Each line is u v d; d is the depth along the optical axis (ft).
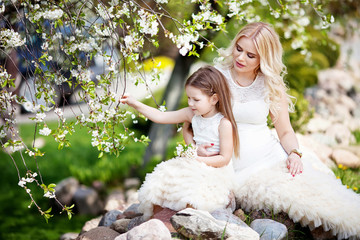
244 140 10.12
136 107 10.01
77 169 23.24
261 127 10.33
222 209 9.16
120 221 10.49
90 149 26.58
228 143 9.58
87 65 8.67
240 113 10.02
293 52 23.59
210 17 9.12
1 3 9.07
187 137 10.51
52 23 8.68
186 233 8.43
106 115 8.57
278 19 15.67
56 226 17.16
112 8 8.55
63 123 8.41
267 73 9.64
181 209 9.05
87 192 18.90
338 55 28.02
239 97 10.07
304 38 16.46
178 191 9.04
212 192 9.17
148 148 22.02
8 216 17.84
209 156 9.68
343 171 16.37
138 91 32.55
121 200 18.45
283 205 9.38
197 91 9.39
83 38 8.78
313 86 28.63
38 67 8.43
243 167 10.15
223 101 9.67
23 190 20.89
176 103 20.88
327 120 24.25
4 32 8.18
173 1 13.23
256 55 9.62
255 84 10.09
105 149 8.79
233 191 9.82
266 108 10.12
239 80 10.16
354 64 32.45
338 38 27.84
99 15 8.93
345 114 27.09
